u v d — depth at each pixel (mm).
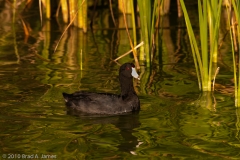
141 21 16844
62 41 20906
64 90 15117
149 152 11109
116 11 26000
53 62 18000
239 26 13273
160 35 20984
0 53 19062
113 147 11391
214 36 14539
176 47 20141
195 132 12211
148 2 16625
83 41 20984
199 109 13734
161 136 12008
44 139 11750
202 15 14602
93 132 12289
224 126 12570
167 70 17250
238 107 13836
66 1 23141
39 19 24297
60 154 10977
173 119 13094
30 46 20078
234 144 11492
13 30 22469
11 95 14578
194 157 10844
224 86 15555
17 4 25391
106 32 22406
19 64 17656
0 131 12172
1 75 16406
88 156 10891
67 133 12188
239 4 13094
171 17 24938
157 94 14977
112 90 15258
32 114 13289
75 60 18297
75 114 13547
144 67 17609
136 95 14023
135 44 17094
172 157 10844
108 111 13727
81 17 22547
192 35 14750
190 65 17797
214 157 10828
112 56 18844
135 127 12633
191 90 15227
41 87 15312
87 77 16406
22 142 11570
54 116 13258
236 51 18562
